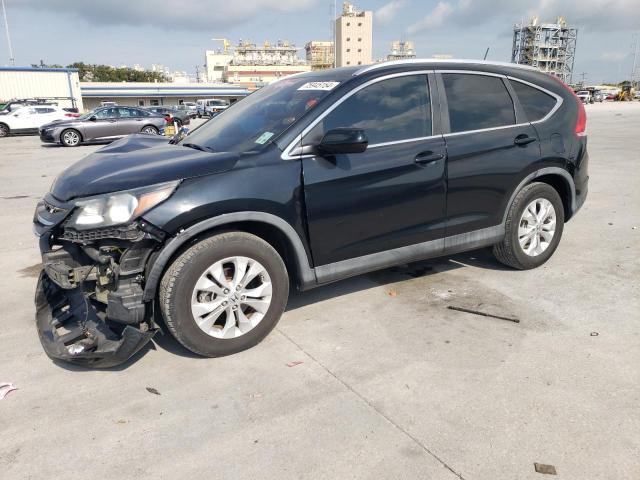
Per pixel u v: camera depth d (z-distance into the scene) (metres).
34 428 2.55
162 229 2.83
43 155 15.41
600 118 27.05
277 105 3.69
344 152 3.16
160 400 2.76
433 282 4.34
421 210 3.70
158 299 3.07
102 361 2.93
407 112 3.65
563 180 4.48
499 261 4.55
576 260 4.82
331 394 2.78
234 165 3.07
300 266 3.34
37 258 5.25
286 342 3.37
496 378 2.88
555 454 2.27
